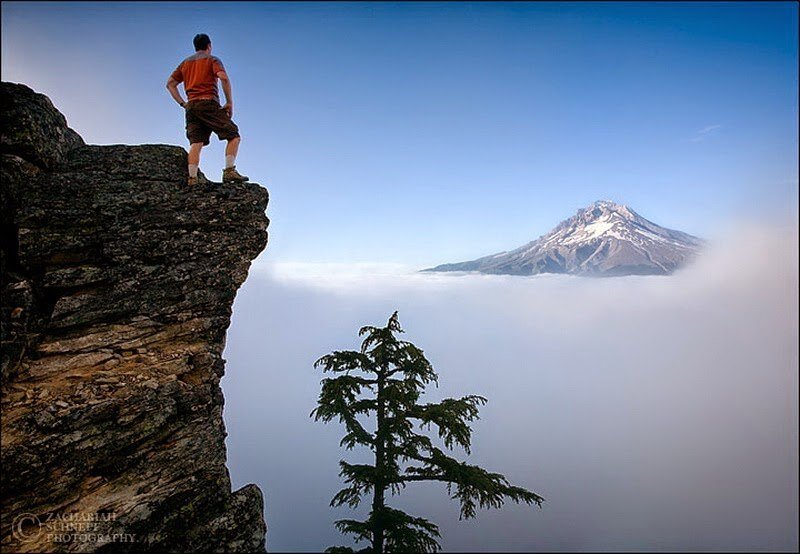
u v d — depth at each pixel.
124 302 8.44
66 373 7.49
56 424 6.78
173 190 9.52
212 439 8.33
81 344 7.86
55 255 8.20
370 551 10.62
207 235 9.45
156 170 9.73
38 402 6.91
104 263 8.57
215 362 8.85
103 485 7.05
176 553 7.26
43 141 8.55
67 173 8.78
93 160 9.42
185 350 8.61
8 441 6.39
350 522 11.09
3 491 6.23
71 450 6.80
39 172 8.55
